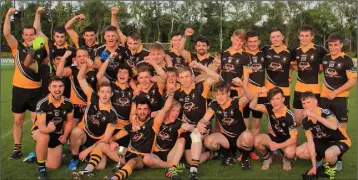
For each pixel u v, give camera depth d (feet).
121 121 20.48
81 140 18.99
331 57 21.44
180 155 18.11
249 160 20.21
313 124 17.75
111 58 20.93
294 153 18.15
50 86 18.21
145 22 146.20
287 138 18.97
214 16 145.07
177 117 18.95
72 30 24.27
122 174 16.80
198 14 145.48
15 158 20.47
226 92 18.89
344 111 21.35
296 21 145.79
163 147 18.79
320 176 17.44
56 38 22.27
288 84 23.17
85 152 18.52
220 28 138.00
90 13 125.90
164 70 21.61
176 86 20.52
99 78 20.58
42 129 16.99
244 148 18.72
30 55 20.70
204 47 24.27
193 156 17.34
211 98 22.20
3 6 96.84
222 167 18.97
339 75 21.24
